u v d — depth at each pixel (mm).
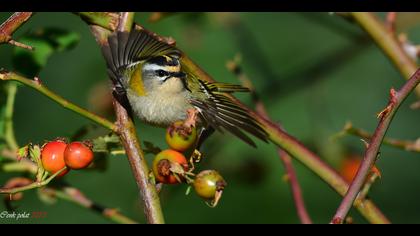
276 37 15266
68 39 8500
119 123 6328
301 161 7711
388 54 8797
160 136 12867
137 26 7910
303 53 15117
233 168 11492
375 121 14586
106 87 11805
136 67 8273
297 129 13180
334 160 10742
